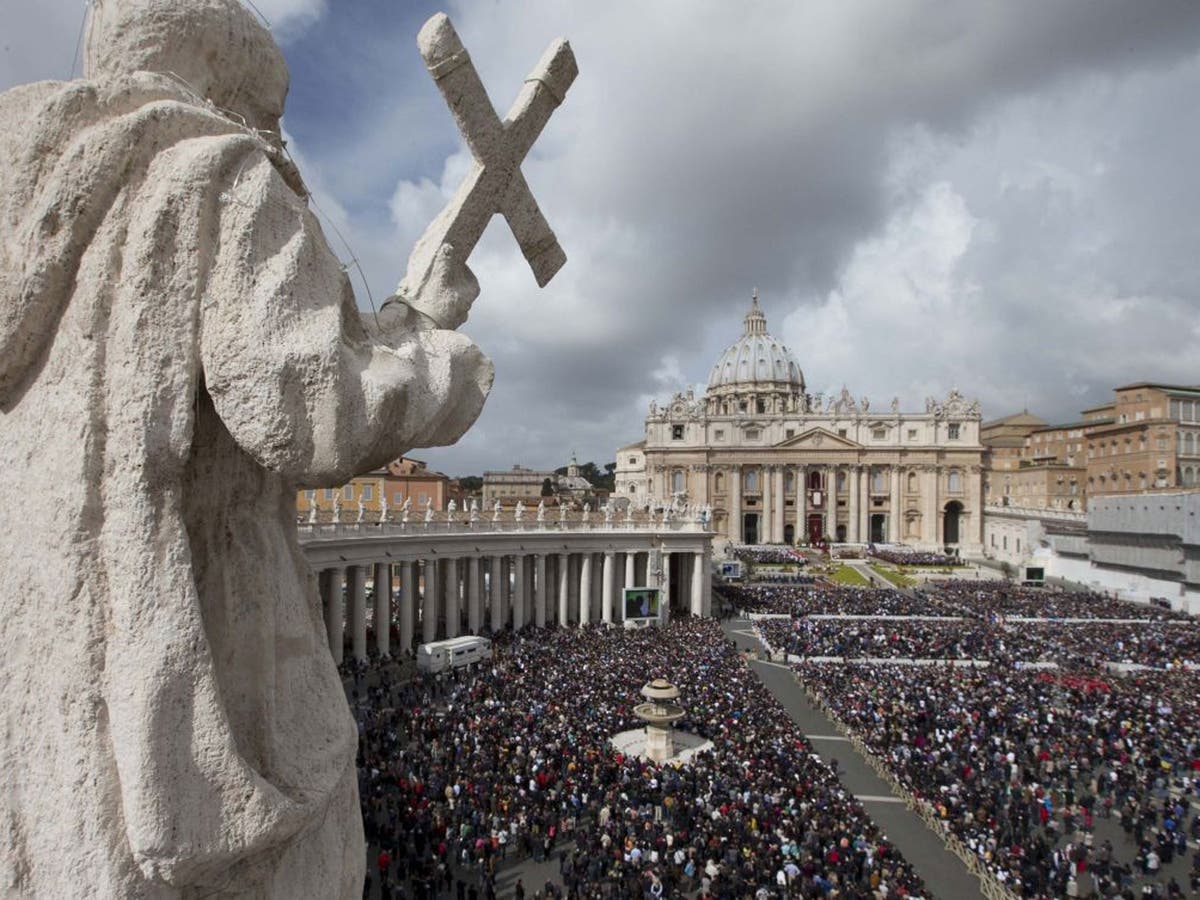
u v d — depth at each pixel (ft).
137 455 11.51
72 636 11.44
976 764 98.02
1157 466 376.48
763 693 127.95
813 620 207.92
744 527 465.06
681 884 67.15
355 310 13.94
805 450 451.94
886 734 109.09
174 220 11.68
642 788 84.38
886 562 377.71
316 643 15.02
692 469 463.01
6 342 11.88
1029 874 70.44
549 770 86.38
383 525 145.28
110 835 11.26
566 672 134.10
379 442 12.96
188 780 11.36
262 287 11.89
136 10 13.32
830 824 76.89
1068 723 114.21
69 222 11.71
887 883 66.69
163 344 11.72
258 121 15.62
